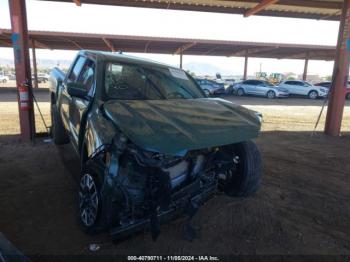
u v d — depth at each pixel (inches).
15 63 233.0
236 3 347.3
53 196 144.5
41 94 822.5
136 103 119.5
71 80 175.6
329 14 381.7
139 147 92.8
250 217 132.4
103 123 108.0
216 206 141.3
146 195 100.3
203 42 907.4
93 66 145.6
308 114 522.9
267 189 164.6
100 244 108.0
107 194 99.2
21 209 131.3
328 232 123.3
